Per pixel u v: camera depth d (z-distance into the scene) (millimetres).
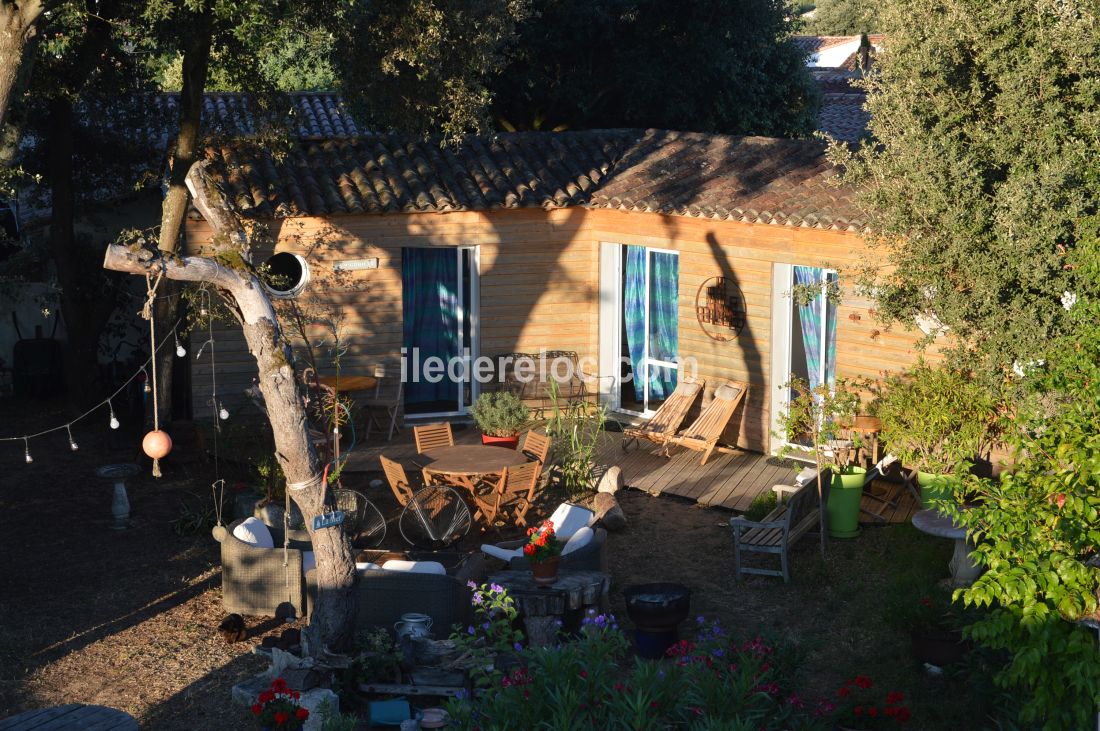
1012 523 7820
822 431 13688
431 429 16047
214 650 11133
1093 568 7555
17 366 20906
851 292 15344
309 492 10031
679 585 11281
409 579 10992
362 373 18141
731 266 16906
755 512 14344
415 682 10000
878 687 10375
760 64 27016
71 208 18609
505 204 18000
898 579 12250
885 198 12438
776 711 9203
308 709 9562
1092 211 11195
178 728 9688
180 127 15812
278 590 11836
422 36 14562
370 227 17781
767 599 12352
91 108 18750
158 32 14281
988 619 7930
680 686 8555
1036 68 11180
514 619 11227
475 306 18672
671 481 15844
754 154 18266
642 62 25562
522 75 25891
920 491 14219
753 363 16891
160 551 13758
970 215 11508
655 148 19594
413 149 18953
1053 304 11188
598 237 18734
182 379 18672
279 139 16891
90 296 19672
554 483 15859
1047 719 7988
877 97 12453
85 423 19328
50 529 14484
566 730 7719
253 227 16422
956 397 13375
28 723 8016
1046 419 8789
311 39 14219
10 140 14242
